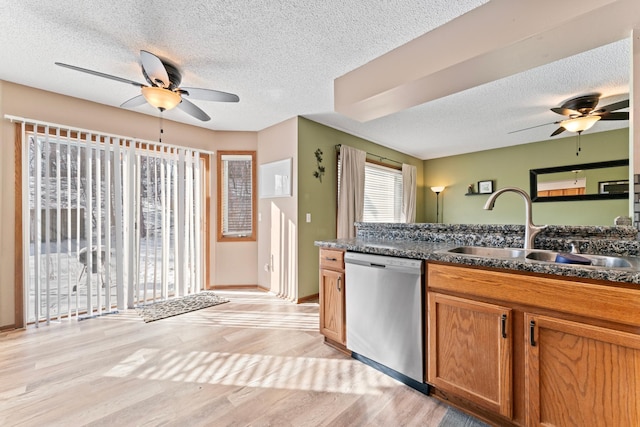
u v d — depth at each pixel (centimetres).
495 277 139
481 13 163
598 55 212
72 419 143
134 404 155
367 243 217
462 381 150
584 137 426
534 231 172
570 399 118
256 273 410
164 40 194
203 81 255
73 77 246
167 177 345
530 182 476
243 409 153
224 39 193
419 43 191
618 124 382
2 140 250
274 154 380
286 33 187
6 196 253
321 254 233
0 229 250
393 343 180
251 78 249
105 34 187
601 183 412
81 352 213
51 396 161
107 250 298
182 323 273
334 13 168
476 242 199
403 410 154
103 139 299
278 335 248
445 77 189
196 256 372
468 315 149
